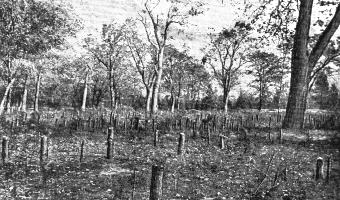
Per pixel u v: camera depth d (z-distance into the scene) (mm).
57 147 21016
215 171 14766
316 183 12312
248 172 14398
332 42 38781
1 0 27969
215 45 67875
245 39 59906
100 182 13125
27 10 29219
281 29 26156
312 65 23203
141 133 25922
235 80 79938
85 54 61500
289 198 10945
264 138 21172
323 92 64250
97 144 22469
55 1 30656
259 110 69312
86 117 39594
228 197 11398
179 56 78750
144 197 11422
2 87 50625
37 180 13500
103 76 74625
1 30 28656
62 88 81125
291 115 23109
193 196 11461
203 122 29812
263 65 66375
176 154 18375
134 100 87250
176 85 85625
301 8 22781
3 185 12758
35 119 35688
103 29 62562
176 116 38562
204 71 82562
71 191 12102
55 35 31719
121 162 16625
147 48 62469
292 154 16578
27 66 31453
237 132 25250
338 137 20188
